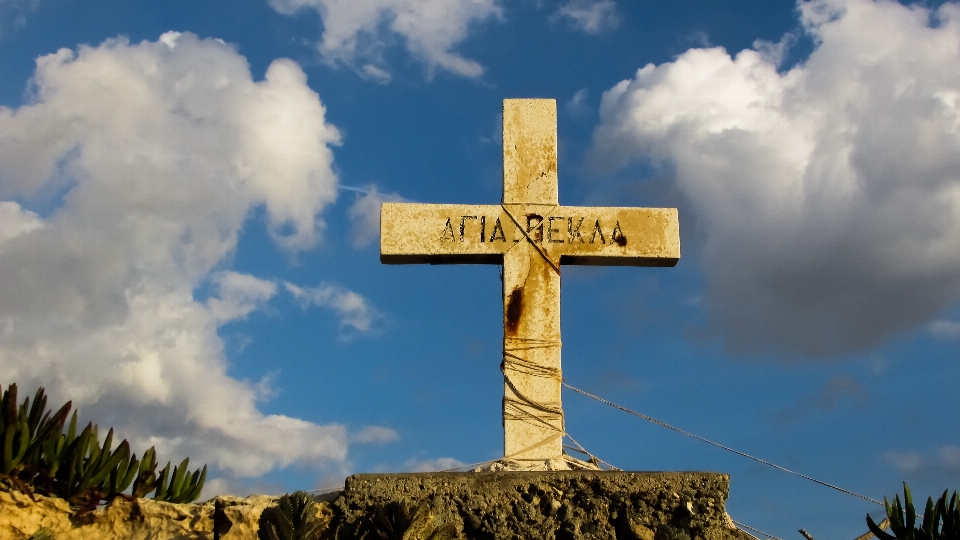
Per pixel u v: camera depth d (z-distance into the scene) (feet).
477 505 32.14
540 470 34.24
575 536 31.94
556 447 36.04
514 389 36.65
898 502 34.65
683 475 32.86
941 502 34.12
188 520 32.35
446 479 32.30
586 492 32.55
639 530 32.12
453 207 38.45
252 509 32.12
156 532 32.01
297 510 30.78
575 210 38.63
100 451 33.17
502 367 36.99
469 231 38.19
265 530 30.12
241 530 31.76
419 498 32.04
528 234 38.22
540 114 39.50
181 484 35.14
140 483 33.24
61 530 31.94
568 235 38.29
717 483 32.78
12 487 31.76
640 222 38.58
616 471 32.91
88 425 33.35
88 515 32.35
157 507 32.50
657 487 32.65
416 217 38.29
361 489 31.96
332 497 32.68
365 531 31.14
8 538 31.19
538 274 37.86
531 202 38.58
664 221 38.65
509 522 31.99
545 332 37.32
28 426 33.04
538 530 31.96
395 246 37.96
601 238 38.32
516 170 38.91
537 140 39.22
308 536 30.91
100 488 33.12
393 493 31.99
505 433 36.19
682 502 32.50
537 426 36.27
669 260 38.47
